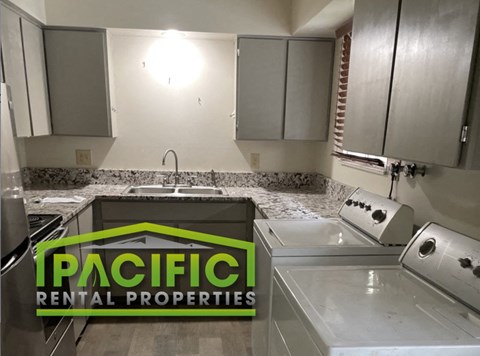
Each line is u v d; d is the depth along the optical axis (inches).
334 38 97.1
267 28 96.3
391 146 48.0
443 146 37.4
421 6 41.1
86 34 92.4
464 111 34.4
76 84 94.3
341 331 33.5
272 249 54.4
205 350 81.4
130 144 109.4
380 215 58.1
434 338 32.6
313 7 81.4
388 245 55.5
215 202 94.9
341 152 93.2
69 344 71.3
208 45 106.4
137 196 92.0
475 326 34.8
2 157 42.4
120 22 93.1
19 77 79.2
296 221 69.3
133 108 107.5
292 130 101.3
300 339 38.7
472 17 33.3
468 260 39.7
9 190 44.4
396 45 46.6
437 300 40.4
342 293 41.9
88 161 108.7
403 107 45.0
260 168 113.8
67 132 96.4
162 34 100.5
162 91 107.6
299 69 98.3
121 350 80.5
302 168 114.2
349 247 55.0
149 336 86.1
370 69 53.9
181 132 110.5
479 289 37.1
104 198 91.7
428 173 56.6
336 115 95.7
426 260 45.4
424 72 40.6
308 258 54.8
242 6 95.3
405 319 35.9
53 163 107.7
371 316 36.4
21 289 47.8
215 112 110.3
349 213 67.2
